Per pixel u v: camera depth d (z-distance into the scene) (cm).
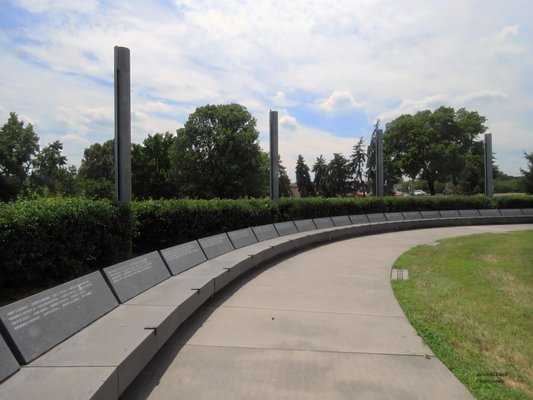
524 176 4553
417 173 5053
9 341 329
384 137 5281
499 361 431
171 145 5919
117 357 347
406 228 2061
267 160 6122
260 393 357
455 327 536
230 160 5459
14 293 615
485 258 1104
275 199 1698
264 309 619
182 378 384
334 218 1769
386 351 454
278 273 896
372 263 1028
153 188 5909
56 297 398
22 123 5350
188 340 484
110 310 479
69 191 4697
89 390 290
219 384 373
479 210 2570
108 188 4384
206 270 739
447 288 755
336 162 6347
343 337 498
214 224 1248
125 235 868
